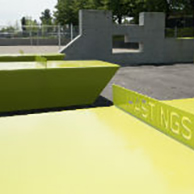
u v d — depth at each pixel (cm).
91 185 148
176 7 3234
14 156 186
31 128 242
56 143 208
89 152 191
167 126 222
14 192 143
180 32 3206
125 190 143
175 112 210
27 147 201
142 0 3125
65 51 1436
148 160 177
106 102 704
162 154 186
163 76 1180
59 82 575
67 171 165
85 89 613
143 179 153
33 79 549
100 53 1511
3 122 257
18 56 802
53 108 632
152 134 225
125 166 169
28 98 576
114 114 284
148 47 1630
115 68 603
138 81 1055
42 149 198
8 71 520
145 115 255
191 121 192
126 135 223
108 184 149
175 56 1722
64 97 609
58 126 247
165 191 142
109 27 1498
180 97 783
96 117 273
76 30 2069
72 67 570
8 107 573
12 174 162
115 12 3644
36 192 142
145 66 1528
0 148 200
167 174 159
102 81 613
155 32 1627
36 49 1806
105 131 233
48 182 152
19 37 2156
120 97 305
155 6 3103
